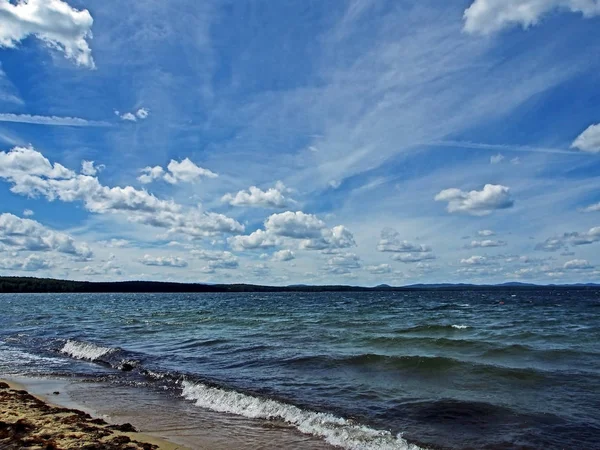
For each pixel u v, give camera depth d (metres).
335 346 21.03
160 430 9.61
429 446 8.63
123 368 16.88
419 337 23.12
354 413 10.62
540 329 29.11
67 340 24.23
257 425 9.99
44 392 13.27
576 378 13.77
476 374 14.37
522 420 10.06
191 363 17.33
